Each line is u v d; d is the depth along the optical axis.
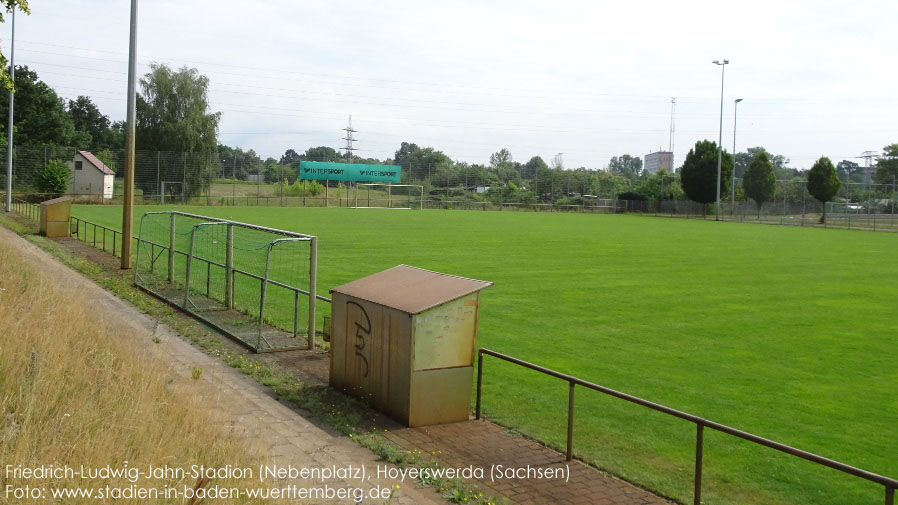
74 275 18.84
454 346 9.24
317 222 48.00
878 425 10.24
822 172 68.50
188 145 74.56
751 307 19.66
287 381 10.66
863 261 32.81
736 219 73.44
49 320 9.55
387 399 9.38
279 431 8.34
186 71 75.88
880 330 16.92
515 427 9.52
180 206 62.62
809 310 19.47
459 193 99.38
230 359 11.68
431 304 9.03
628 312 18.34
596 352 14.09
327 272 23.27
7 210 41.38
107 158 73.56
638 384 12.00
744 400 11.28
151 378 8.09
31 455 5.69
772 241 44.00
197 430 6.82
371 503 6.46
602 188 103.12
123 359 8.81
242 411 8.93
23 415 6.39
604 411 10.53
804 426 10.15
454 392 9.33
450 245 34.47
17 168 61.94
